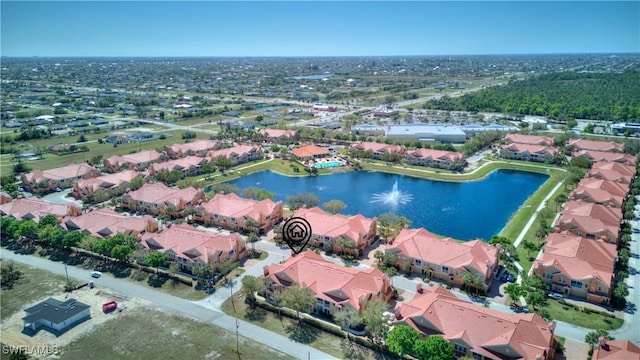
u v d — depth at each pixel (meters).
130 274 129.00
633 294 115.56
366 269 124.56
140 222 152.50
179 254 131.12
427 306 98.00
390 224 152.00
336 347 96.12
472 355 89.62
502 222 169.75
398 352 87.69
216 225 164.88
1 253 143.88
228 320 106.38
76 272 130.88
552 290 118.00
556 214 168.75
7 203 171.00
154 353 94.25
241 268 131.38
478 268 116.88
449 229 164.00
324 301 107.19
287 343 97.62
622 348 84.12
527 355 84.31
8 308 111.50
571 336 98.06
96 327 103.31
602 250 126.62
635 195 187.12
